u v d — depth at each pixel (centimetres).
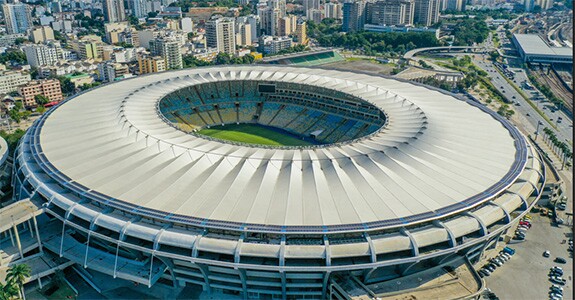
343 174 15738
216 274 13988
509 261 16388
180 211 13938
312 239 13575
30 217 14750
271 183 15212
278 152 17162
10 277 14012
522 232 17962
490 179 16450
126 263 14400
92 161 16888
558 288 14862
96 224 14050
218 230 13712
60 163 16875
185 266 14188
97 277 15050
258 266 12838
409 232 13775
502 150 19000
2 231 14038
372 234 13862
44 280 14862
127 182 15438
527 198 16850
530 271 15850
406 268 13900
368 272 13438
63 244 15262
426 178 16025
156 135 18625
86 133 19350
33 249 15300
